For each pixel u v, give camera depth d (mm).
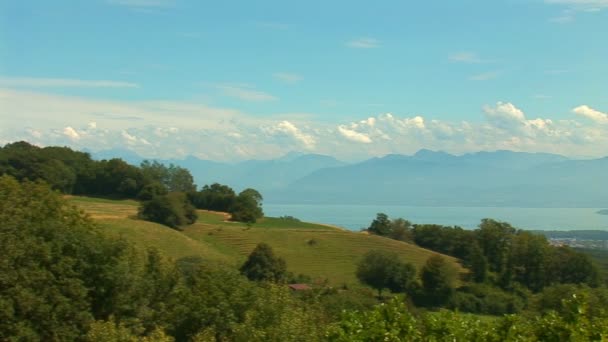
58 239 21562
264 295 21297
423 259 104938
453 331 12141
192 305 21484
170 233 98625
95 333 18047
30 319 19781
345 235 122688
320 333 19891
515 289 84375
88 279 21562
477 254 88875
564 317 12422
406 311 12812
